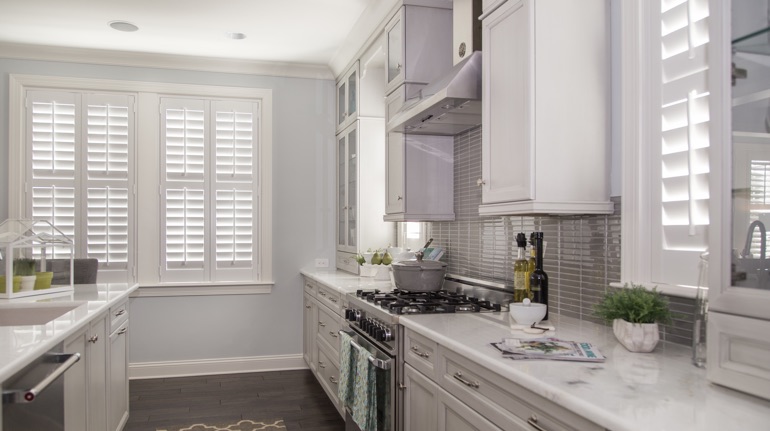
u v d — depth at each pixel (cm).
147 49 455
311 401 403
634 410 113
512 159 210
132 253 466
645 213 186
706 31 167
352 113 455
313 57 476
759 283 120
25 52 446
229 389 432
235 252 484
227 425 354
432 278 306
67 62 455
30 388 159
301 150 500
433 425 203
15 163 445
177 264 473
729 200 125
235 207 484
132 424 354
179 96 477
